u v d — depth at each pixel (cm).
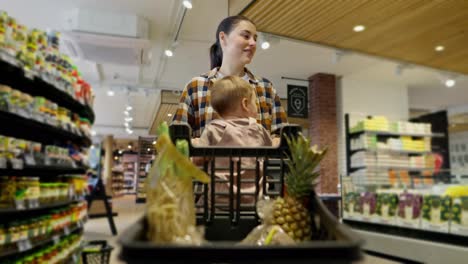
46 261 305
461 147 1361
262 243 82
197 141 120
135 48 586
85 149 464
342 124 884
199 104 162
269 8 402
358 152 809
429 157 841
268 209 86
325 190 841
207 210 102
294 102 861
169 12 567
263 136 121
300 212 86
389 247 408
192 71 859
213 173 102
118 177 2488
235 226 102
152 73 885
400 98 965
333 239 67
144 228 60
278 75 887
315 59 776
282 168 101
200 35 647
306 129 1133
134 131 1806
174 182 67
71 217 378
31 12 579
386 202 430
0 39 235
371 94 933
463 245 329
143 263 47
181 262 48
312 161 87
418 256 367
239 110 126
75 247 382
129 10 562
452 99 1118
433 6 395
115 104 1266
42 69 293
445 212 352
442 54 557
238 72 166
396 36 483
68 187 368
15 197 259
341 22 440
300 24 445
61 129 345
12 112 256
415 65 614
